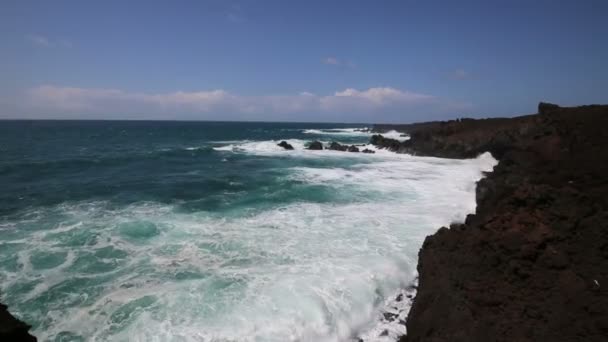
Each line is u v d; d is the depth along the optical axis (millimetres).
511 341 4887
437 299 6219
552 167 14805
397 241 11156
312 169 25734
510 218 7387
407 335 6664
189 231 11992
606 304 5078
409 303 8414
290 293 8016
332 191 18016
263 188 18891
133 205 15414
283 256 10023
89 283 8516
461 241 7445
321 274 8930
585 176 11914
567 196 7641
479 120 39188
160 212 14305
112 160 31188
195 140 61969
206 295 7945
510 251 6441
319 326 7250
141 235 11594
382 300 8492
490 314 5414
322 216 13773
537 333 4926
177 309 7418
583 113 21578
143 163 29656
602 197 8758
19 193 17531
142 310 7391
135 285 8414
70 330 6844
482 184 15500
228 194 17578
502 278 6070
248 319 7129
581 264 5949
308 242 11062
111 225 12516
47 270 9172
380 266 9438
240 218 13539
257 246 10719
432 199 16375
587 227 6641
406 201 16031
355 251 10391
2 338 4762
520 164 18047
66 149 41438
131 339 6551
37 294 8039
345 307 7832
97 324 6984
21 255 10031
